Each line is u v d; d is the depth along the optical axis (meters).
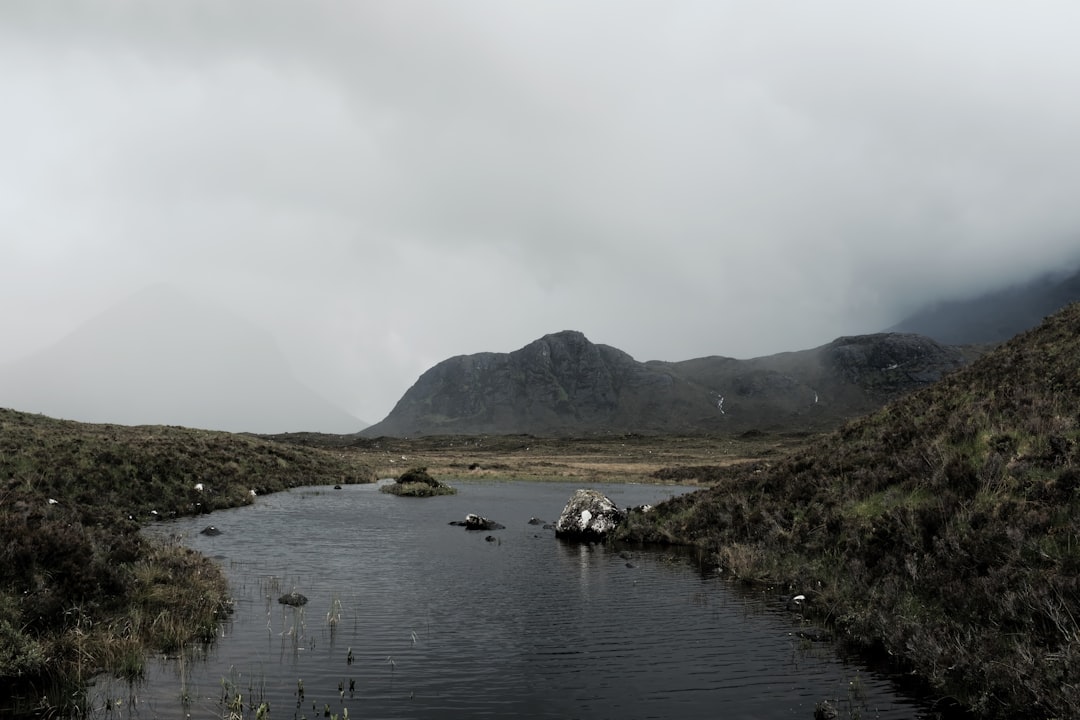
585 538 30.03
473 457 135.75
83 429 49.41
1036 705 9.55
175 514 34.00
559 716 9.91
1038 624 11.73
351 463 80.88
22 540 13.29
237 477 48.03
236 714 9.52
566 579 20.30
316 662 12.14
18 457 33.31
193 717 9.44
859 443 26.92
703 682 11.45
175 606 14.49
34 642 10.81
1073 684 9.45
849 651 13.24
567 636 14.11
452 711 9.99
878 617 14.20
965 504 16.72
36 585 12.65
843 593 16.64
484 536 30.22
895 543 17.44
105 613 13.30
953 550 15.21
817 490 23.86
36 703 9.76
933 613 13.91
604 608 16.59
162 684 10.73
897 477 20.94
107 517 18.89
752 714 10.11
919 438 23.12
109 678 10.88
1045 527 14.09
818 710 10.07
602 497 32.16
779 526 23.08
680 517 29.77
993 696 10.16
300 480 58.25
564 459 130.88
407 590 18.44
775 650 13.25
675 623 15.23
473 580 19.97
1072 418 18.16
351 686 10.95
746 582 19.91
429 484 57.09
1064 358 23.12
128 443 44.84
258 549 24.73
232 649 12.73
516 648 13.23
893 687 11.28
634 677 11.66
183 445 50.72
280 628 14.27
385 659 12.41
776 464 31.86
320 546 25.77
